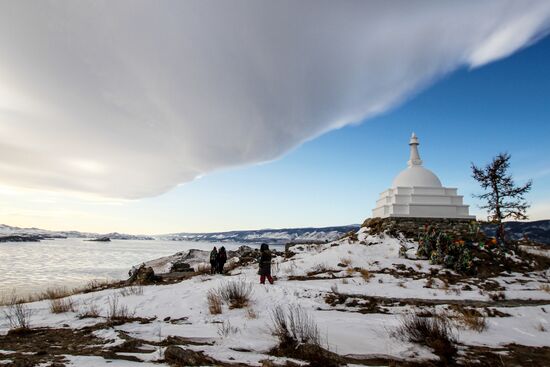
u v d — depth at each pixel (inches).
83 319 426.9
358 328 375.9
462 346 330.3
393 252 951.6
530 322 415.2
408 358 298.0
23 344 312.3
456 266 811.4
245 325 383.9
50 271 2278.5
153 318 437.1
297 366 257.6
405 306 506.3
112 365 237.3
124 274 2079.2
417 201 1278.3
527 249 1135.0
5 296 1084.5
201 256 1993.1
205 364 251.9
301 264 900.0
